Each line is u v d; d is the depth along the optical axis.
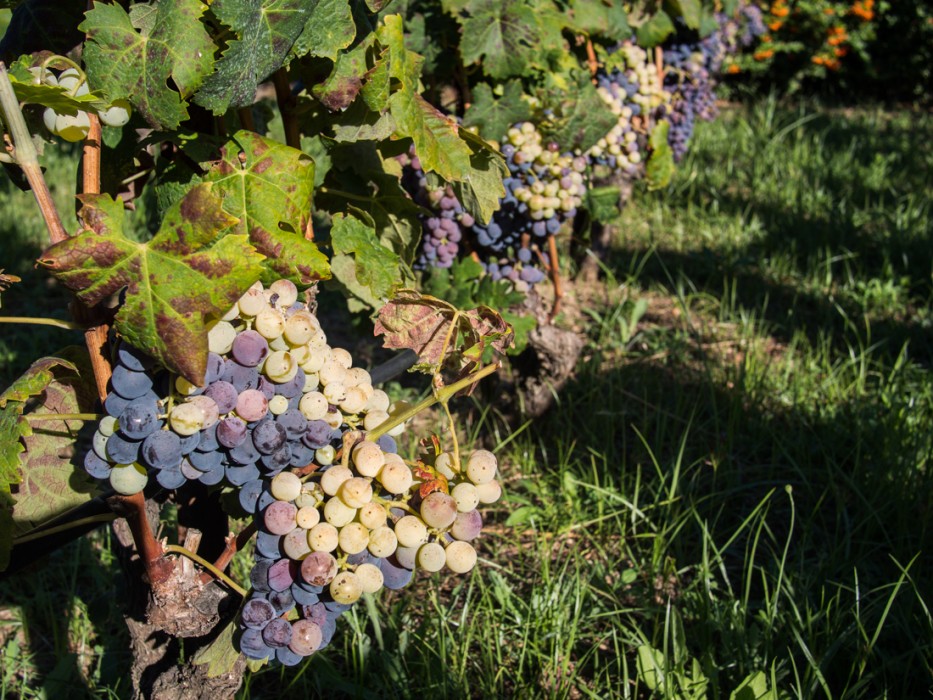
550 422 4.02
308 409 1.29
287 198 1.46
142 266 1.12
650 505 3.38
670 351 4.77
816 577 3.00
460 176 1.83
